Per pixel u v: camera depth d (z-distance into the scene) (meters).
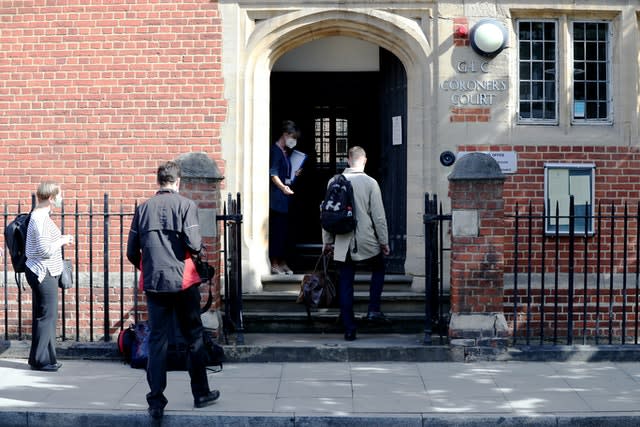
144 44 9.59
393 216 10.30
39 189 8.16
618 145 9.54
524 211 9.51
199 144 9.60
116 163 9.60
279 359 8.45
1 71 9.68
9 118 9.69
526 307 9.48
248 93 9.68
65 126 9.64
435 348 8.44
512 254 9.46
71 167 9.65
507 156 9.51
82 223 9.61
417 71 9.70
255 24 9.71
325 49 11.17
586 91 9.70
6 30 9.67
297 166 10.18
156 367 6.64
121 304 8.80
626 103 9.57
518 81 9.67
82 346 8.63
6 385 7.61
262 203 9.79
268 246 10.04
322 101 11.33
